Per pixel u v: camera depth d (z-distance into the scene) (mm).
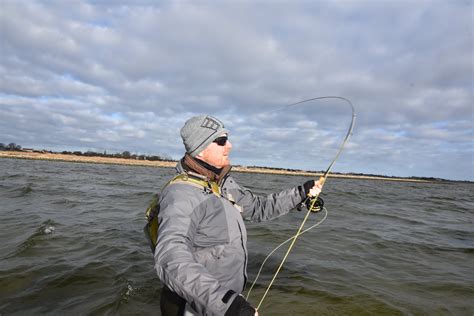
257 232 7207
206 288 1390
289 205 2512
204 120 2037
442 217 11570
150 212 1989
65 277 4320
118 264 4832
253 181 29672
